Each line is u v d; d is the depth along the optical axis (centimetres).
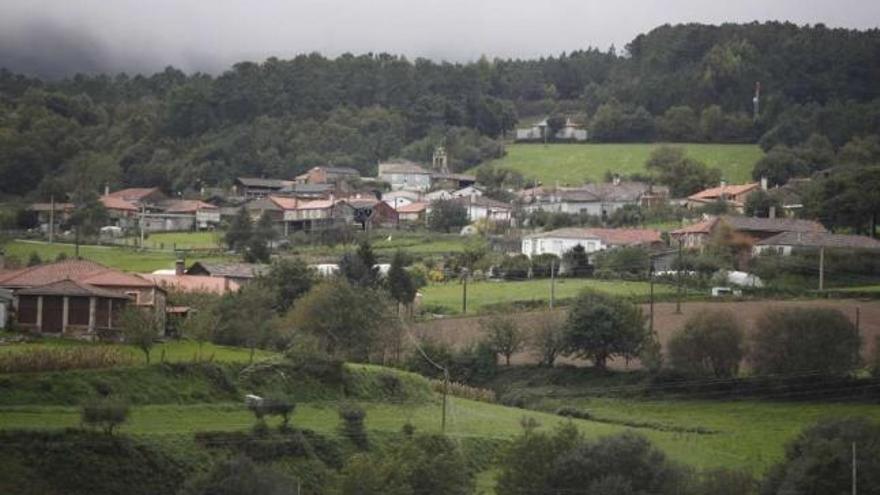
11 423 12612
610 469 13088
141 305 17850
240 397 15100
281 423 14312
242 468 11969
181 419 13875
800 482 13450
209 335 18088
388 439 14588
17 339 16212
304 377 16125
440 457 12938
